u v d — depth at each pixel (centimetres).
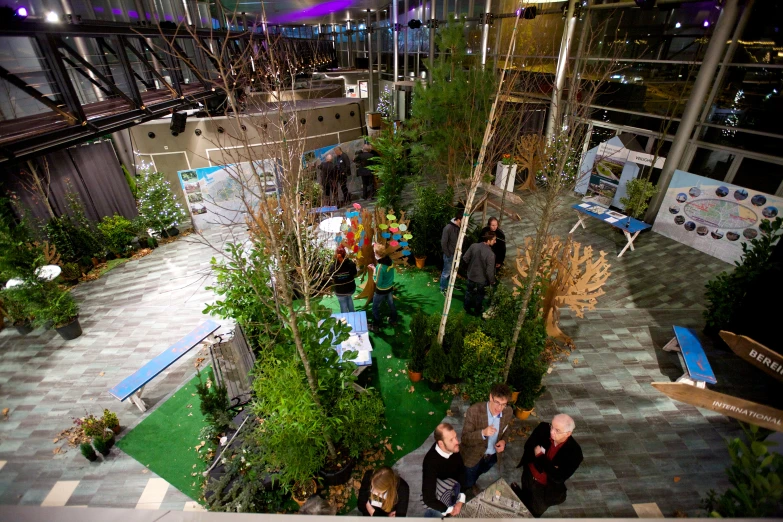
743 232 840
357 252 775
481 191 1217
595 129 1237
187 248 1002
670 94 1005
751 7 791
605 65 1098
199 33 864
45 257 768
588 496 437
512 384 511
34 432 534
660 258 897
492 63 820
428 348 575
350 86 2373
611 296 776
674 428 514
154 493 454
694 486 446
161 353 636
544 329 545
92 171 990
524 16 1038
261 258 505
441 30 802
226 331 711
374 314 686
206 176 995
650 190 954
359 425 434
